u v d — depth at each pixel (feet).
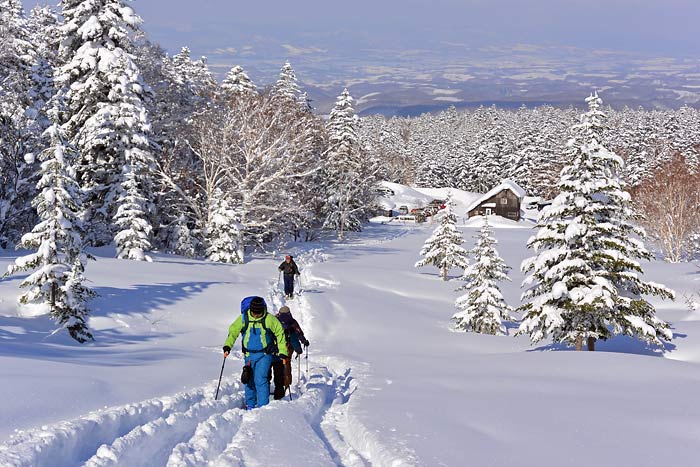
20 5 124.26
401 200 372.58
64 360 26.48
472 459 15.52
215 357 36.09
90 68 99.71
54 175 41.50
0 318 38.96
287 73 198.49
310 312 61.98
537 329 55.77
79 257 42.04
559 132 496.23
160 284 61.26
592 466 14.98
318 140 168.35
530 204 357.82
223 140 117.39
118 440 14.97
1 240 92.12
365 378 31.50
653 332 50.80
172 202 121.29
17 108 92.63
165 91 128.47
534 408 21.75
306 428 20.06
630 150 362.74
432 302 86.12
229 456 15.69
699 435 17.97
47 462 13.50
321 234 204.54
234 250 107.76
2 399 17.01
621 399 23.35
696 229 143.54
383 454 16.19
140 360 30.63
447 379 29.32
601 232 53.62
